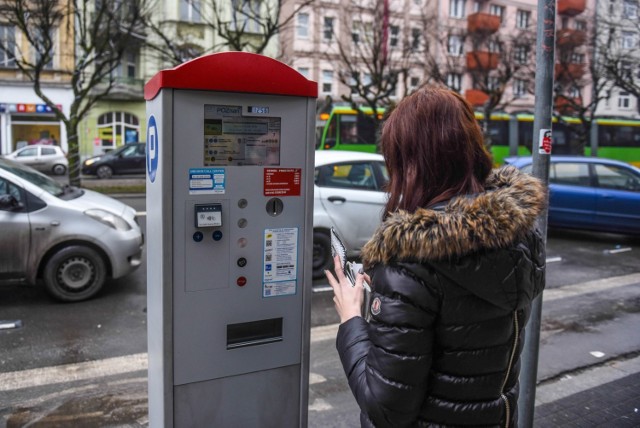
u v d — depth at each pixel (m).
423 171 1.44
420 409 1.36
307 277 2.26
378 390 1.31
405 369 1.28
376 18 21.33
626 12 22.05
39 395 3.64
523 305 1.37
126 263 5.79
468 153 1.43
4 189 5.43
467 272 1.26
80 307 5.52
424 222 1.27
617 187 9.70
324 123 18.72
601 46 21.62
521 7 33.59
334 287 1.72
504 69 24.23
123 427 3.23
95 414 3.38
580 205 9.69
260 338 2.23
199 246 2.05
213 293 2.10
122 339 4.71
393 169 1.53
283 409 2.30
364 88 18.80
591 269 7.84
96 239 5.58
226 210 2.08
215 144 2.03
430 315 1.29
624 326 5.26
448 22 28.64
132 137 28.73
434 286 1.28
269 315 2.22
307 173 2.21
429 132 1.43
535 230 1.42
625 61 21.48
